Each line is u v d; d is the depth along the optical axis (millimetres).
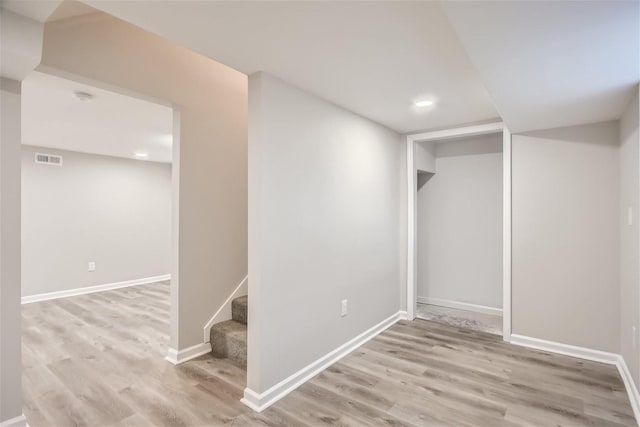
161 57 2721
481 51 1653
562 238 3094
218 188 3203
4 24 1574
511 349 3188
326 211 2830
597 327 2943
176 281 2904
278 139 2361
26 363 2881
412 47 1929
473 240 4512
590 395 2377
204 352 3070
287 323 2441
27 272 5047
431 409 2211
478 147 4473
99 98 3094
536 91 2191
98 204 5836
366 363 2891
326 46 1912
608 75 1932
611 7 1274
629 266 2486
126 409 2197
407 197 4031
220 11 1558
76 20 2197
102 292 5723
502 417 2125
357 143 3236
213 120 3150
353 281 3203
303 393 2406
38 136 4543
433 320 4066
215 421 2080
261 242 2232
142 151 5570
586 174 2990
